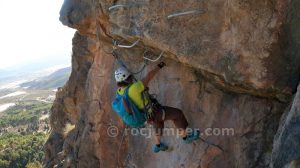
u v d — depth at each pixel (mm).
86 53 16703
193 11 6246
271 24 5383
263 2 5371
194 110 7539
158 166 8320
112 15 7551
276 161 5047
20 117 149750
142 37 7109
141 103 6250
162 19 6703
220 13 5992
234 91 6887
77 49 17031
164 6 6621
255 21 5508
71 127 20031
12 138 94938
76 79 17766
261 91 6086
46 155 21531
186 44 6480
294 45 5379
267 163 6191
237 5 5566
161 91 8141
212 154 7145
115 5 7473
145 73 8406
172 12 6539
